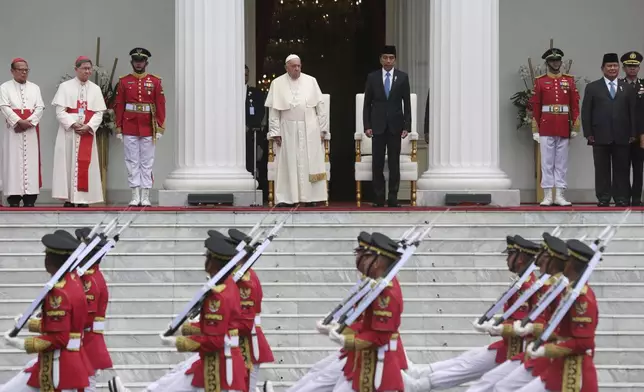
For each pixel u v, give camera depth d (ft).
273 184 237.66
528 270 139.13
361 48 318.04
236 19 237.66
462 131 236.84
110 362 142.10
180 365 140.36
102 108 232.53
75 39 286.46
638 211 205.26
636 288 187.73
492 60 238.89
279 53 316.81
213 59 236.02
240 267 135.23
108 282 188.03
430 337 176.86
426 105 268.41
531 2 294.46
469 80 237.45
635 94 227.20
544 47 294.66
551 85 230.89
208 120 235.20
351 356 128.57
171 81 288.10
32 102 231.30
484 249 199.00
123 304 182.50
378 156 228.02
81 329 126.52
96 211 202.49
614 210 206.28
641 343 175.94
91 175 230.68
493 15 239.50
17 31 285.23
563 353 121.60
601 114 226.99
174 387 126.72
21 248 196.13
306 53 317.83
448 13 237.86
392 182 228.22
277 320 180.24
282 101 230.27
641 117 226.99
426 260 195.21
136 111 224.94
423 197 232.94
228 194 229.45
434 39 239.71
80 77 231.09
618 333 176.14
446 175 234.99
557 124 230.27
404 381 135.03
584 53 295.69
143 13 288.10
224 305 123.85
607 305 183.11
